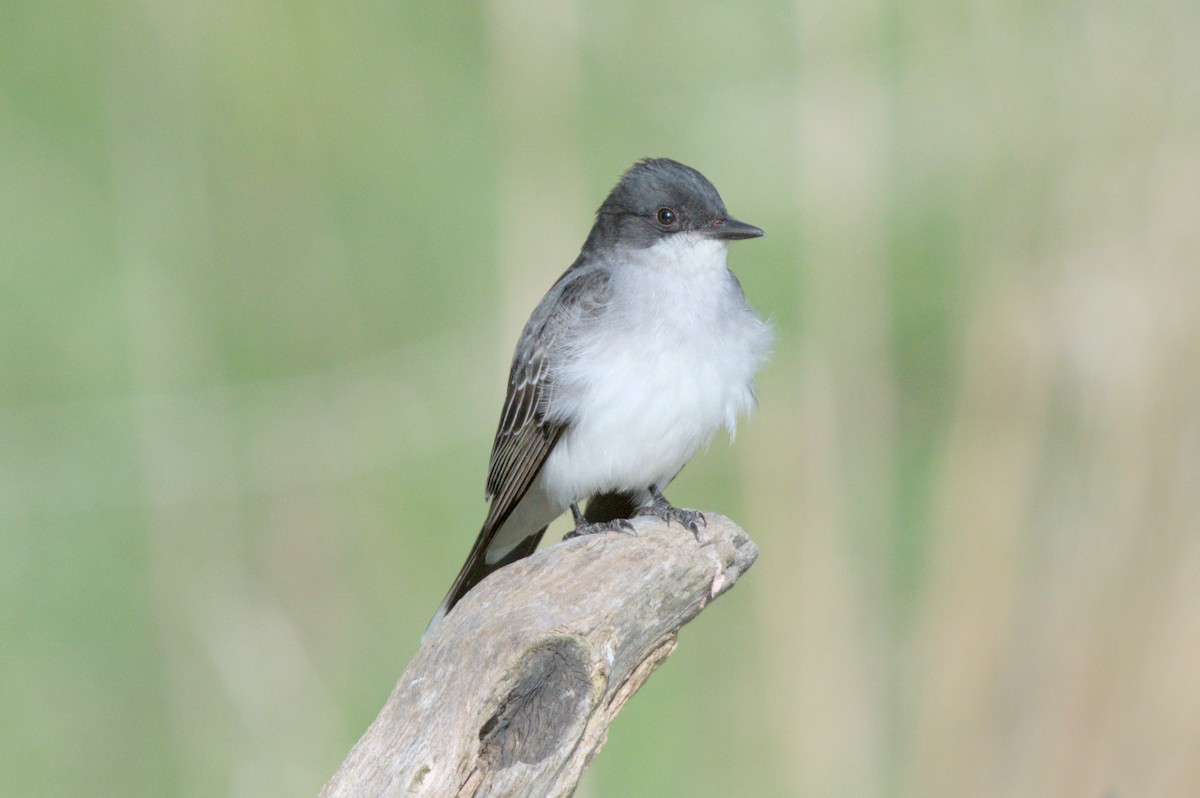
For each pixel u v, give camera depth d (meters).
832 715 10.87
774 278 14.48
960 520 10.95
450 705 5.54
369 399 13.95
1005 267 11.69
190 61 15.42
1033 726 10.17
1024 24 13.42
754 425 11.70
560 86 12.51
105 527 13.29
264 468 13.25
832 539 11.33
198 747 11.59
